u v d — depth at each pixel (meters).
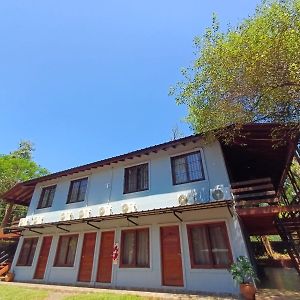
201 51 8.88
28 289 10.45
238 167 14.09
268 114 8.48
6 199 19.52
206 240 9.33
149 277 9.91
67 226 13.99
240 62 7.85
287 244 11.88
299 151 9.73
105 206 12.84
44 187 17.20
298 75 6.82
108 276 11.13
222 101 8.76
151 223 10.99
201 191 10.20
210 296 7.76
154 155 12.62
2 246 19.16
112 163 13.96
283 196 15.03
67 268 12.78
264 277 11.56
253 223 11.31
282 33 7.10
